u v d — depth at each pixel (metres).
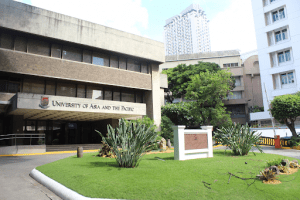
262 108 42.62
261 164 8.52
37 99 16.08
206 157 10.95
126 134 8.56
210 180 6.21
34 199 5.73
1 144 18.39
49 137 23.39
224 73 26.42
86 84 21.28
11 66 16.59
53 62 18.50
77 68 19.72
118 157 8.23
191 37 180.25
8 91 17.39
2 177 8.25
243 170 7.38
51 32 18.28
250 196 5.16
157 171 7.29
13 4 16.91
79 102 17.95
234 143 11.84
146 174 6.87
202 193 5.28
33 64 17.53
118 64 22.92
